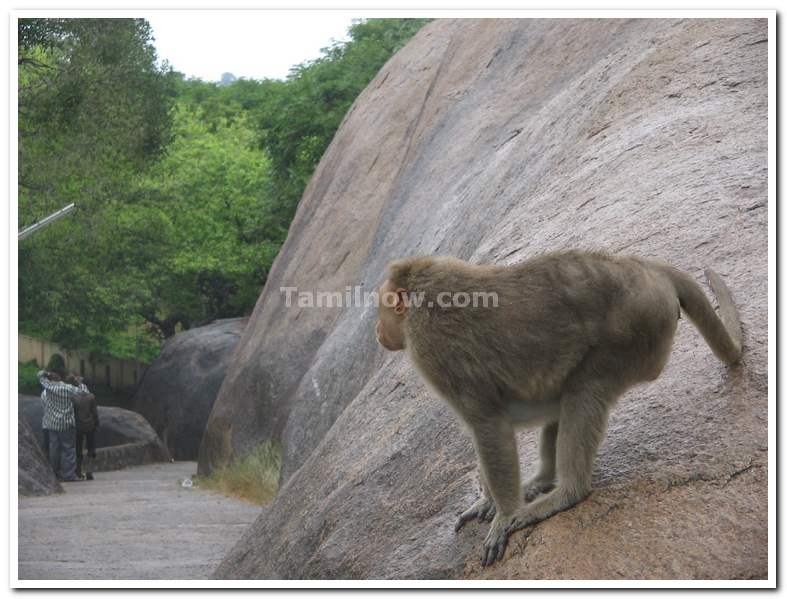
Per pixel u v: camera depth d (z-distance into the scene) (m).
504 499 4.52
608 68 9.49
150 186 31.83
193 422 28.92
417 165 14.76
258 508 15.34
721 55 7.91
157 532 12.96
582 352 4.36
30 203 25.97
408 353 4.66
